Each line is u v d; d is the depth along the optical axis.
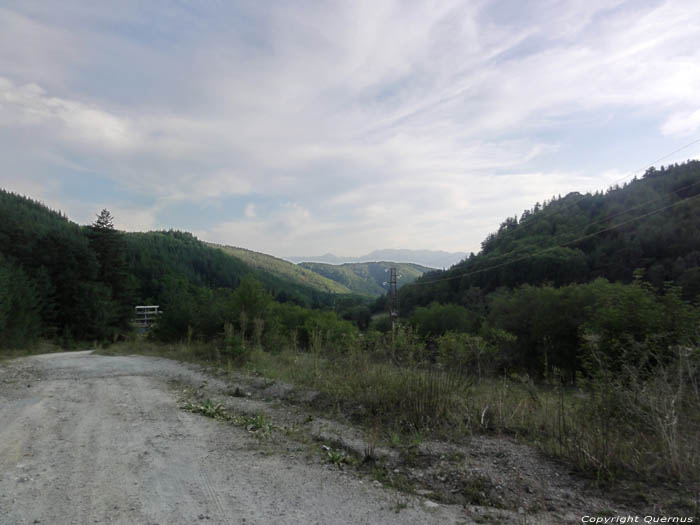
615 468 3.82
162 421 6.32
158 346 21.55
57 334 37.59
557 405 5.62
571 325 21.56
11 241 41.03
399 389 6.41
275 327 17.39
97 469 4.18
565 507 3.28
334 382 7.80
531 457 4.28
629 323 7.74
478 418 5.50
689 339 6.38
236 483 3.86
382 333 8.64
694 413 4.24
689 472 3.59
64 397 8.27
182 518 3.11
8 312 23.39
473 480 3.81
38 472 4.06
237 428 5.99
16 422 6.12
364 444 5.00
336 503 3.44
